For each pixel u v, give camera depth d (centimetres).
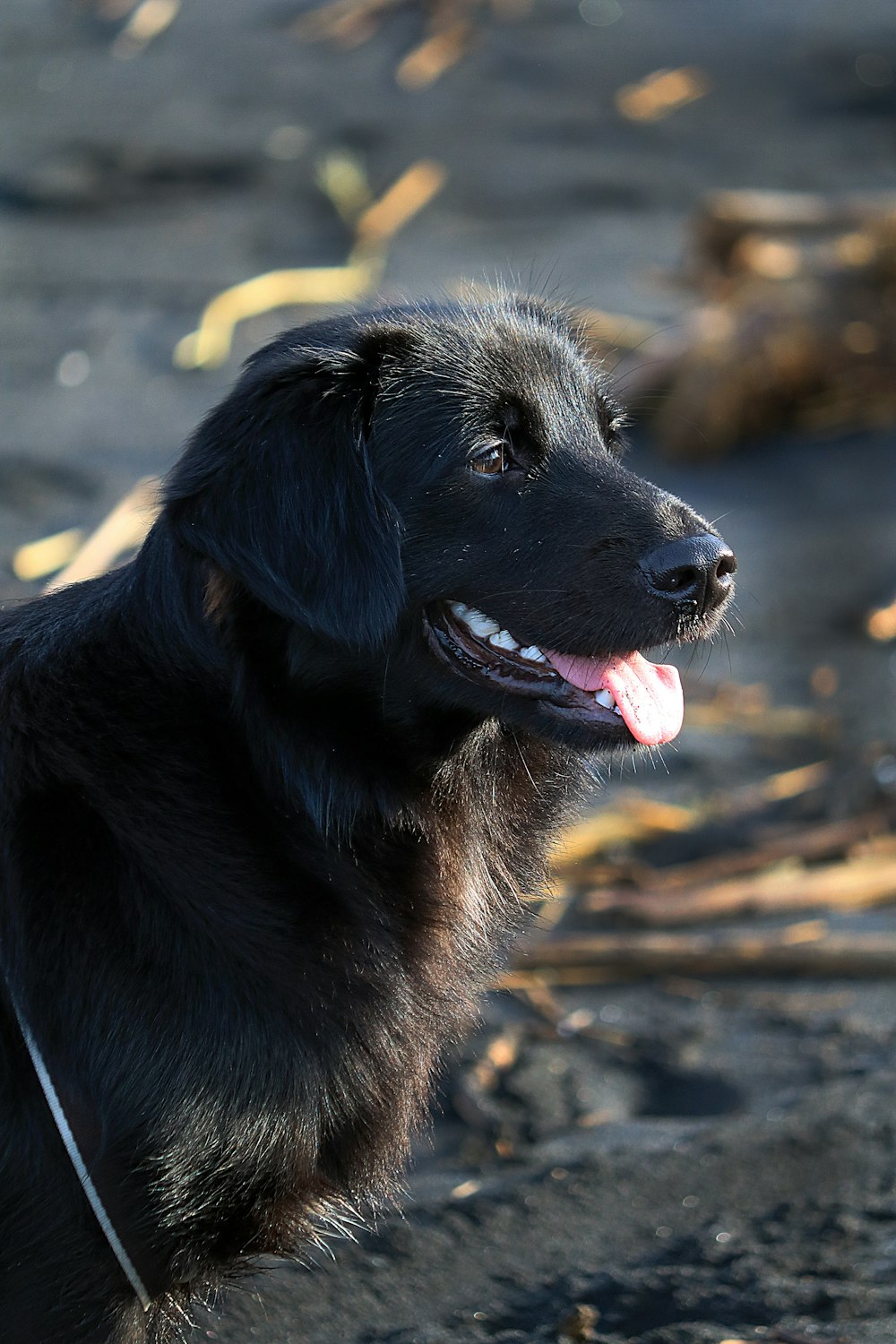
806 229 1153
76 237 1451
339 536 350
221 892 354
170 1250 349
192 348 1217
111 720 358
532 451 393
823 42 2041
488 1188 467
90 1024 339
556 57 1992
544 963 594
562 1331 396
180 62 1967
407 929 385
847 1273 409
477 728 393
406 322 396
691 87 1881
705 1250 427
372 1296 421
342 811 373
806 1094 504
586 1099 520
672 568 373
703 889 632
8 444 1055
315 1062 356
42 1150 343
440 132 1739
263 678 363
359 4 2122
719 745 763
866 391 1130
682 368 1089
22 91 1841
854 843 666
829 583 921
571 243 1438
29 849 344
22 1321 350
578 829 677
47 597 392
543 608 379
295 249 1430
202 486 345
